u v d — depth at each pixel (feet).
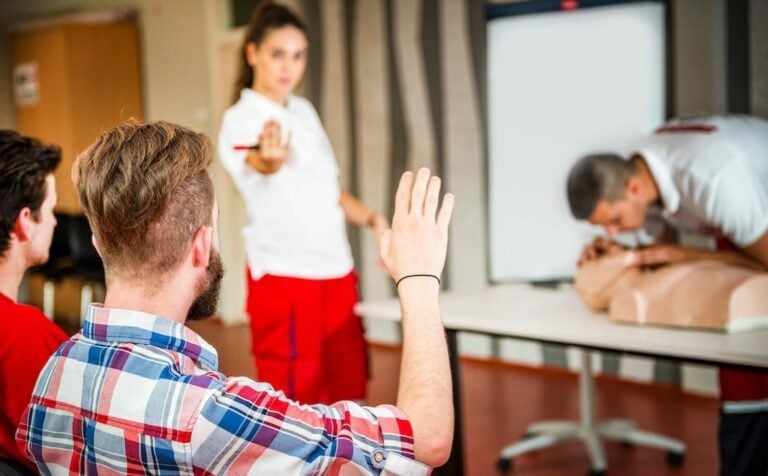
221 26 22.39
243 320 23.63
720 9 13.34
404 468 3.41
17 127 26.09
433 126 18.13
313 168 9.20
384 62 18.80
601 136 12.17
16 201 5.05
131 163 3.34
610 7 11.98
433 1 17.78
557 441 11.94
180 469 3.21
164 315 3.43
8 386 4.46
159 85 24.34
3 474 4.34
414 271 3.83
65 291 25.22
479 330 7.97
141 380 3.28
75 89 24.13
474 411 14.58
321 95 20.20
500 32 12.73
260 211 9.12
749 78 13.14
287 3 20.57
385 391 15.80
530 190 12.37
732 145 8.42
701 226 8.95
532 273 12.24
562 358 16.60
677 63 13.97
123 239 3.35
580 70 12.25
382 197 19.26
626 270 8.07
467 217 17.78
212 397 3.21
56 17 25.86
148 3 24.26
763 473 8.43
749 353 6.17
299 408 3.33
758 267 8.20
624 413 14.03
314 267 9.16
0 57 26.30
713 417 13.53
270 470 3.22
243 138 8.94
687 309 7.32
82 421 3.36
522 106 12.47
